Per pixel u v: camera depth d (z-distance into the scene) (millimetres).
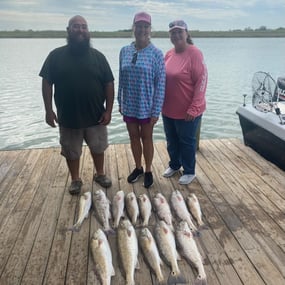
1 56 32000
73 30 2930
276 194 3469
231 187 3639
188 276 2271
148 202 3129
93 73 3072
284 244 2623
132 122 3383
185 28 3191
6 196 3432
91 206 3213
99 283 2229
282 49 45562
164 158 4469
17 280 2260
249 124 4703
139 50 3127
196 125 3488
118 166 4199
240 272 2312
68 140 3307
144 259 2436
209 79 16562
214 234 2762
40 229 2848
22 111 10172
